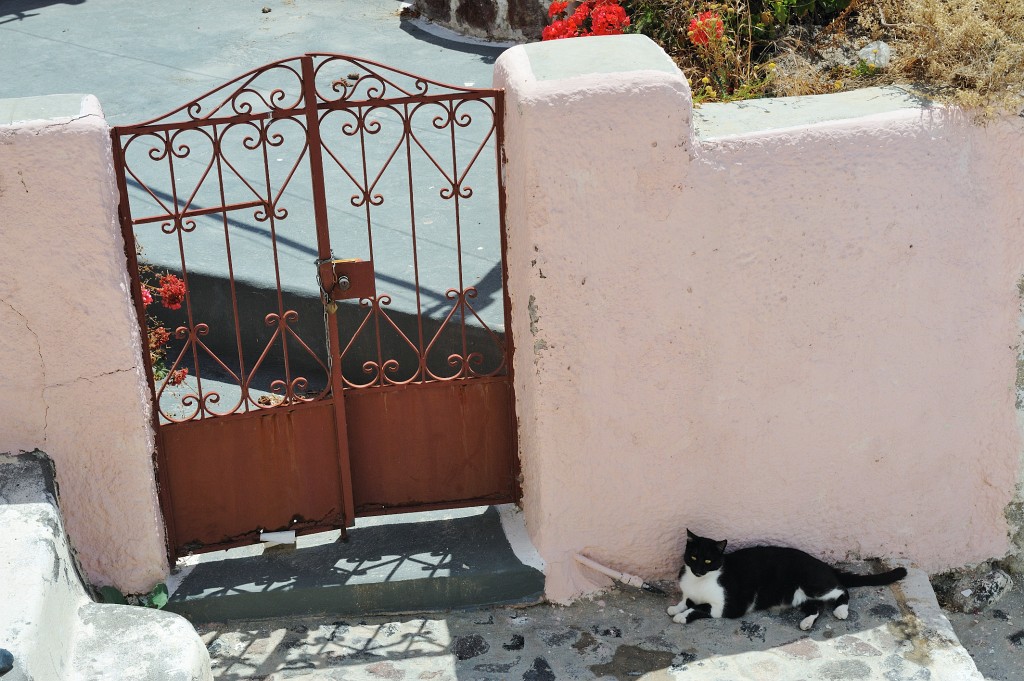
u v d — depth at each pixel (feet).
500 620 15.40
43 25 32.30
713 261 14.43
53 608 12.49
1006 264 15.07
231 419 15.19
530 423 15.24
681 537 15.94
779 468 15.71
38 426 13.98
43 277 13.28
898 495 16.12
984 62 14.78
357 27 30.73
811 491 15.92
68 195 13.00
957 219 14.74
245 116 13.88
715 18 17.52
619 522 15.66
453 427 16.08
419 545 16.02
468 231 20.52
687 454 15.40
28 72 28.48
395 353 18.54
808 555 15.60
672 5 19.08
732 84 17.65
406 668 14.48
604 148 13.62
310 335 19.07
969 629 16.17
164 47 30.04
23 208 12.93
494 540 16.07
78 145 12.84
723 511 15.84
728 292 14.61
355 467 16.07
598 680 14.33
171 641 13.02
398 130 24.32
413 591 15.39
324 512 16.10
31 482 13.74
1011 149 14.57
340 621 15.31
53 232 13.11
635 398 14.96
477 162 22.94
